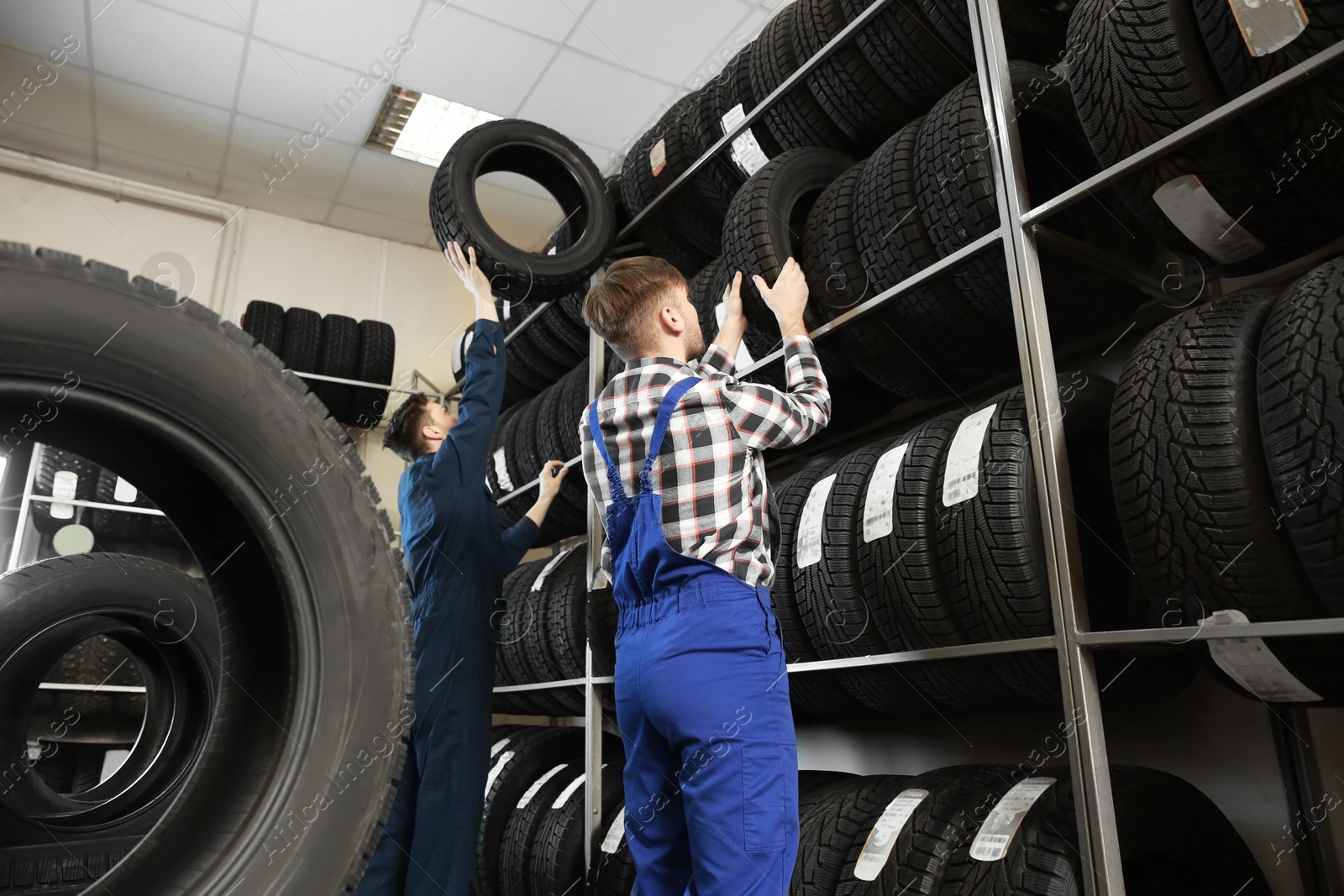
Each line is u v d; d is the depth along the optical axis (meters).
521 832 2.79
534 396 4.18
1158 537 1.24
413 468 2.50
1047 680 1.55
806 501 1.98
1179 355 1.27
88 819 1.85
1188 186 1.41
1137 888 1.45
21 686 1.82
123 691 4.02
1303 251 1.59
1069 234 1.82
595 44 4.07
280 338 4.65
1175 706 1.85
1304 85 1.22
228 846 0.79
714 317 2.29
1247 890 1.50
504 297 2.79
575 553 3.17
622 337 1.72
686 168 2.79
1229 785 1.73
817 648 1.90
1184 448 1.20
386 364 4.85
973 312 1.84
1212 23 1.27
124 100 4.37
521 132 2.81
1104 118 1.49
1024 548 1.47
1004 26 1.92
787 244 2.08
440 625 2.22
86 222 4.80
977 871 1.39
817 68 2.25
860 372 2.22
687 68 4.23
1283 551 1.12
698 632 1.37
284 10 3.84
